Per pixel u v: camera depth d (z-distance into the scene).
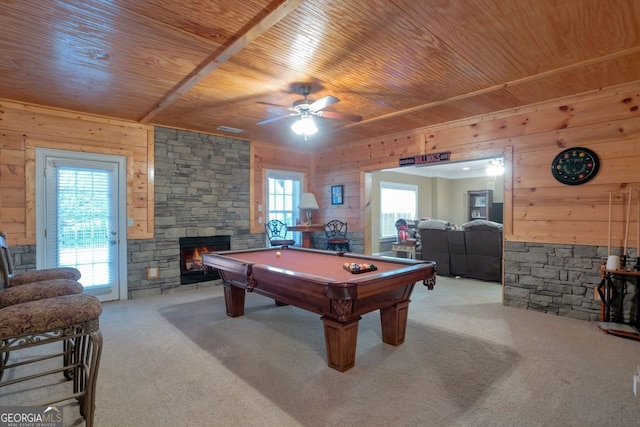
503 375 2.43
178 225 5.13
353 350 2.58
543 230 3.99
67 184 4.25
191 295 4.86
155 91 3.62
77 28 2.40
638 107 3.37
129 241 4.70
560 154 3.83
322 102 3.20
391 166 5.61
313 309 2.69
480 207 10.35
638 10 2.18
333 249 6.36
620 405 2.05
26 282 2.70
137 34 2.48
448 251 6.14
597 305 3.62
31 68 3.04
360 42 2.60
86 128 4.38
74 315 1.77
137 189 4.77
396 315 2.96
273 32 2.46
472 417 1.94
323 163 6.80
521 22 2.33
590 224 3.67
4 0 2.06
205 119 4.67
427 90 3.60
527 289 4.11
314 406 2.07
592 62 2.92
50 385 2.36
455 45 2.65
